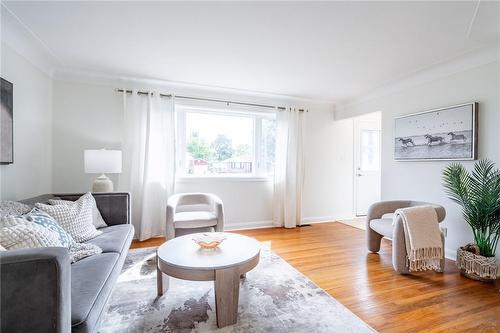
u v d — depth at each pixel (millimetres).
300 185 4355
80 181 3262
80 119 3260
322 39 2312
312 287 2148
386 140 3668
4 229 1256
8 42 2213
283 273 2426
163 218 3535
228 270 1599
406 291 2100
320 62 2838
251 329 1589
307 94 4102
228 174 4113
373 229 2885
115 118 3402
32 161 2666
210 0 1767
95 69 3086
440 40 2318
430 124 3016
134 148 3389
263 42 2379
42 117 2879
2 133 2092
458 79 2779
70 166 3221
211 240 1995
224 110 3992
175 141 3619
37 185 2777
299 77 3326
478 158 2588
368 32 2184
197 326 1606
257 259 1808
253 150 4242
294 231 3996
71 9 1888
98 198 2510
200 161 3945
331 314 1759
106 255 1696
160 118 3514
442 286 2186
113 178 3395
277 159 4219
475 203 2307
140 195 3396
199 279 1557
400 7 1823
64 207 2014
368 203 5070
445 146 2848
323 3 1785
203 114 3961
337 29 2137
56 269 935
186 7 1851
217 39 2328
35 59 2672
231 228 4051
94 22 2064
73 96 3230
